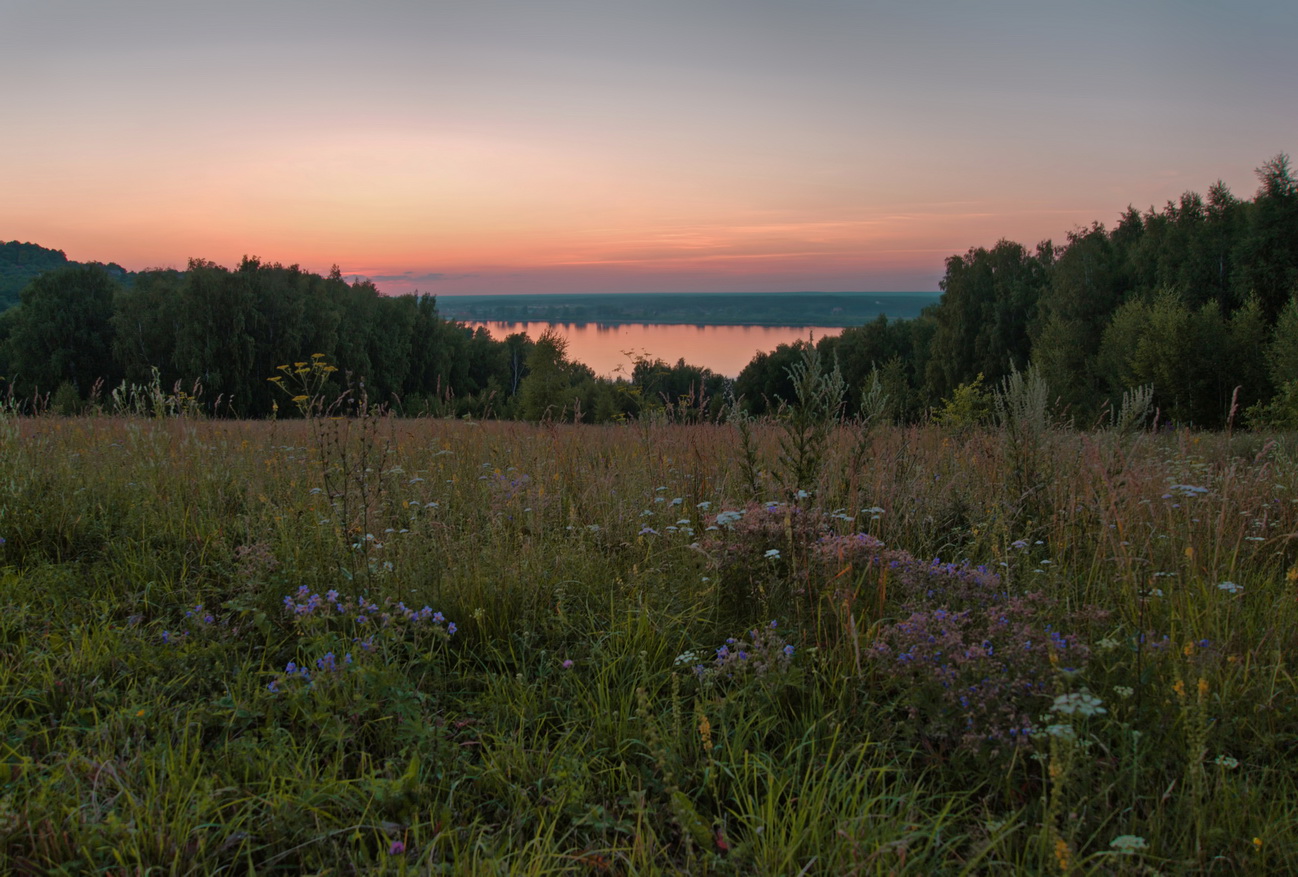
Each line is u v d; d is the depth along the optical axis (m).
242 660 3.12
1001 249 61.97
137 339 58.78
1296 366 27.28
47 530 4.34
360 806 2.27
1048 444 4.89
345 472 3.90
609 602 3.68
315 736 2.64
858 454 4.72
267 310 60.56
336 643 2.99
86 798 2.23
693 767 2.50
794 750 2.52
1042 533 4.27
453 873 1.95
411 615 3.13
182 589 3.61
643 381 24.92
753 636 3.09
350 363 64.81
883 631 2.89
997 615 2.84
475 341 100.00
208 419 7.86
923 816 2.24
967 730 2.43
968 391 16.53
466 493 5.25
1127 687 2.59
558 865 2.09
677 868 2.08
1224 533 3.90
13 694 2.75
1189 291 42.47
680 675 3.04
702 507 4.70
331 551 3.89
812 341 4.37
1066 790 2.21
